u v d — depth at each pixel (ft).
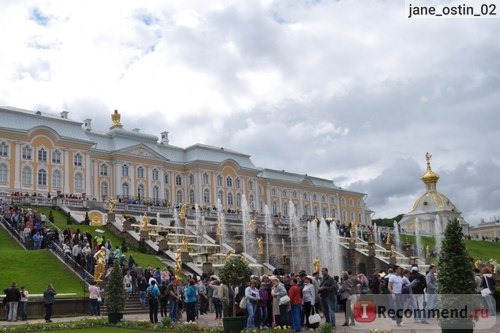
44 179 252.01
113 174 287.28
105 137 294.05
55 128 263.49
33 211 168.96
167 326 70.79
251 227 191.72
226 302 71.77
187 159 326.03
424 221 351.05
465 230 379.35
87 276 106.93
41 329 70.74
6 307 85.35
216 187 324.80
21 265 109.09
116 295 77.25
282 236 197.88
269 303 67.10
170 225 198.18
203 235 182.29
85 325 74.18
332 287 64.44
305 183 392.88
